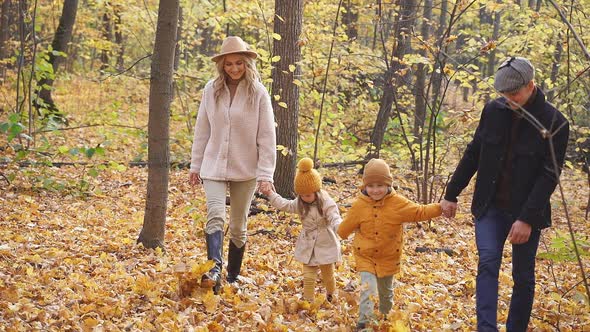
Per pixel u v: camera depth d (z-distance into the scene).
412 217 4.43
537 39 11.88
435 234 9.22
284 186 9.66
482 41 9.61
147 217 6.73
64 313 4.53
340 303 5.22
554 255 4.70
